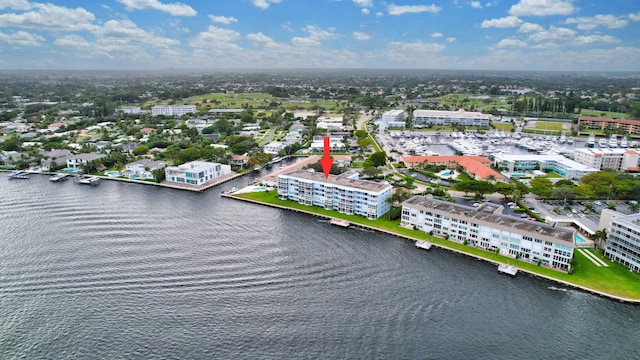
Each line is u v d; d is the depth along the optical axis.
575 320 168.88
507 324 165.12
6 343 152.25
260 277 196.12
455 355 147.50
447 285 192.62
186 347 149.62
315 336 155.88
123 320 164.25
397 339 155.00
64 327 160.38
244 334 156.50
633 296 183.38
